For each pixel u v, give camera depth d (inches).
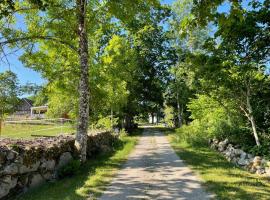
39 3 411.8
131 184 430.6
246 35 526.9
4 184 359.3
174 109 2175.2
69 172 494.3
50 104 1113.4
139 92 1927.9
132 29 1125.1
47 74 761.0
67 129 1408.7
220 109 806.5
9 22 613.3
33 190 408.2
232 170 517.7
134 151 820.6
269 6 508.7
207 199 351.6
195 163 590.6
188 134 1016.9
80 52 599.2
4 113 948.0
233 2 235.6
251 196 355.9
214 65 561.6
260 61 565.0
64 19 619.8
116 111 1320.1
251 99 656.4
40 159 441.7
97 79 888.9
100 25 691.4
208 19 249.3
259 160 530.0
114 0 508.7
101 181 443.8
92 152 722.8
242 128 727.7
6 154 370.0
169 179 458.6
